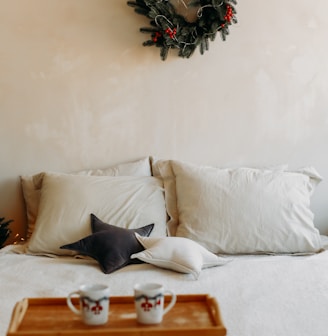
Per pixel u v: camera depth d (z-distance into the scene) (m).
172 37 2.69
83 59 2.81
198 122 2.89
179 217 2.59
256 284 1.87
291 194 2.53
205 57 2.87
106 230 2.26
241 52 2.88
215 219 2.45
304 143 2.94
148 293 1.27
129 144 2.87
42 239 2.38
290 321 1.50
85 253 2.19
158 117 2.87
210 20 2.71
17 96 2.78
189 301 1.46
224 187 2.52
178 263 2.01
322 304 1.64
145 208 2.51
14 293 1.77
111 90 2.83
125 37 2.82
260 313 1.56
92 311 1.26
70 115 2.82
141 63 2.84
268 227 2.44
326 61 2.93
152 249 2.08
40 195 2.65
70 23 2.79
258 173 2.60
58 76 2.80
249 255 2.46
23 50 2.76
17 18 2.75
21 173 2.81
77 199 2.47
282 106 2.92
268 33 2.89
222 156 2.92
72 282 1.92
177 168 2.68
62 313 1.36
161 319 1.30
